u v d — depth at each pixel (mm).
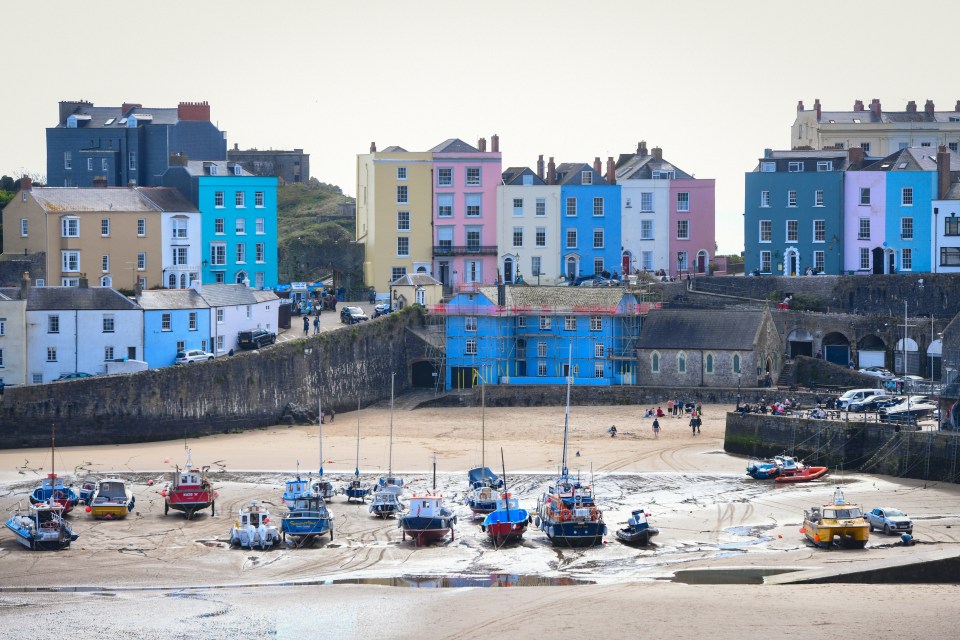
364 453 180625
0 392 182500
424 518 136500
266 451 182625
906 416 176500
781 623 108062
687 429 191500
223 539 138500
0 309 198000
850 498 152625
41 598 117062
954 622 108062
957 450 159250
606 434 189125
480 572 126438
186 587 120875
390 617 111062
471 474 158000
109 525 144000
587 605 113438
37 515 135500
